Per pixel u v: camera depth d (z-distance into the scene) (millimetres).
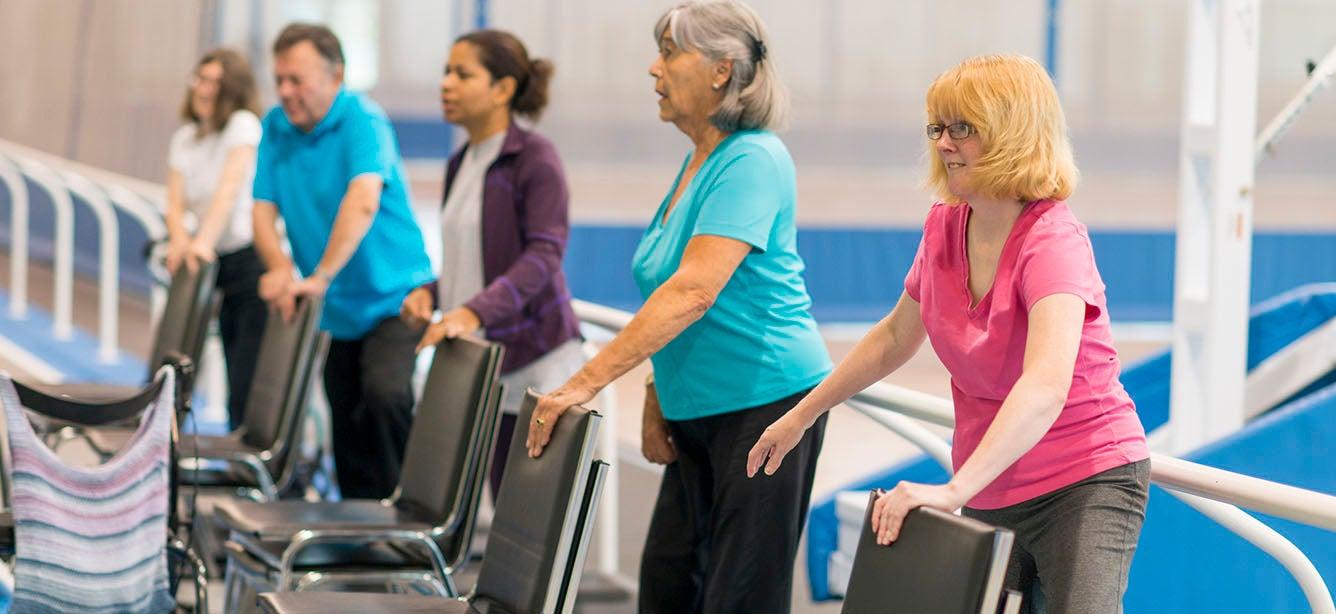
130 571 6344
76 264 20734
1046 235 4133
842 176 23406
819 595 8758
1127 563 4230
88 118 19344
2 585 8539
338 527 6547
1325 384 8461
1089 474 4223
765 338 5777
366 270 8906
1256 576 7203
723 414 5859
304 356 8406
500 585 5527
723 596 5809
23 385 6312
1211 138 7938
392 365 8867
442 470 6828
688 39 5691
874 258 20750
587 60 22391
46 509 6109
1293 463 7168
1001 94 4094
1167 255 20969
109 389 9930
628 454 11914
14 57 20172
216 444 8648
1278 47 22547
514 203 7777
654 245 6023
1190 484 4543
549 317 7875
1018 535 4371
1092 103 23656
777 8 23125
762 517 5777
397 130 22344
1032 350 4039
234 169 10750
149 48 18609
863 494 8734
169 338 10188
